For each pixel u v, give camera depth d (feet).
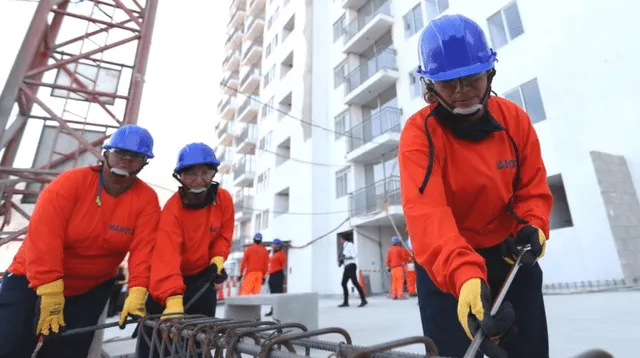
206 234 8.84
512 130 4.76
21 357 6.56
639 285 22.72
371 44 54.54
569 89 29.55
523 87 32.94
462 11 39.99
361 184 50.39
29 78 12.91
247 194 88.48
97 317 7.72
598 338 9.72
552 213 31.07
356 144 51.08
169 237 7.54
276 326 3.86
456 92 4.07
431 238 3.71
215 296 9.16
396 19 49.65
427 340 2.60
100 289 7.86
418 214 3.94
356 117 53.93
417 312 20.13
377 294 45.62
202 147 8.05
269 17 84.79
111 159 6.70
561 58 30.37
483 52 4.06
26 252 6.34
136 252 7.23
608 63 27.66
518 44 33.63
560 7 30.96
